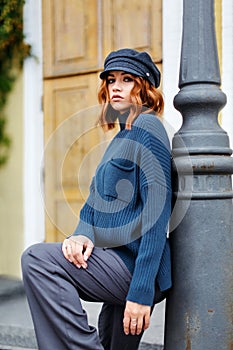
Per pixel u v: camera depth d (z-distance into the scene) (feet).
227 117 12.05
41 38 14.52
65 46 14.23
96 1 13.74
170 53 12.62
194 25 6.48
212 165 6.18
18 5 14.52
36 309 6.02
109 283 6.06
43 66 14.56
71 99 14.17
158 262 5.77
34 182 14.66
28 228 14.74
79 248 6.06
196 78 6.39
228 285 6.24
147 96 6.42
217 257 6.21
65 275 6.01
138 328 5.75
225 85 12.01
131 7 13.28
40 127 14.62
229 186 6.39
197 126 6.34
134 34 13.26
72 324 5.84
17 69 14.78
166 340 6.47
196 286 6.21
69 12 14.12
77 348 5.86
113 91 6.40
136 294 5.71
